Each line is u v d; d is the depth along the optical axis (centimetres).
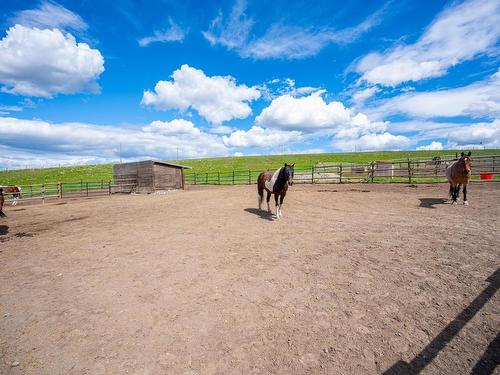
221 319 344
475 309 339
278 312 356
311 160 6831
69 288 444
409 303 362
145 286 442
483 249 531
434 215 850
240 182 3147
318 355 277
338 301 376
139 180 2397
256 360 274
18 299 411
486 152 6366
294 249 598
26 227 963
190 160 8300
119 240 726
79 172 6019
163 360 277
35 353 291
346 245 607
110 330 328
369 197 1325
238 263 529
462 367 253
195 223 908
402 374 249
